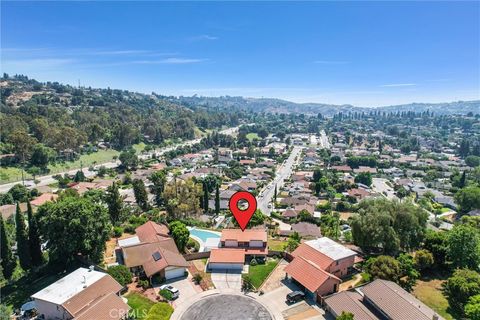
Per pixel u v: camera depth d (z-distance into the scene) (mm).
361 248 64625
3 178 135250
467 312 41094
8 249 55562
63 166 165500
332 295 45531
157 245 58500
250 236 64250
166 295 46562
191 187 90312
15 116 187500
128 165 174875
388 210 61938
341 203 123875
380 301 42406
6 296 50469
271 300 47062
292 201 126125
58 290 44469
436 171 183375
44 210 55156
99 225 54531
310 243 59719
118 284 47406
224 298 47281
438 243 57125
